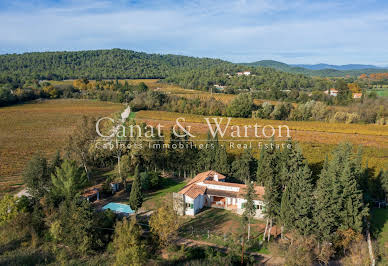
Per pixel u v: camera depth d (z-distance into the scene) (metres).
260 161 64.06
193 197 53.00
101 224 45.56
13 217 48.28
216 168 69.38
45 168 55.38
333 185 44.00
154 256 41.50
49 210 49.91
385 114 131.75
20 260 41.22
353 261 39.69
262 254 41.44
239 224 49.88
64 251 42.22
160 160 74.69
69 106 188.12
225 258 38.81
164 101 168.00
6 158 86.88
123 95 197.75
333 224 42.12
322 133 114.50
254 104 155.38
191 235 46.25
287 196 41.97
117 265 36.62
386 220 53.66
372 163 74.56
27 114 163.00
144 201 59.16
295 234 40.69
